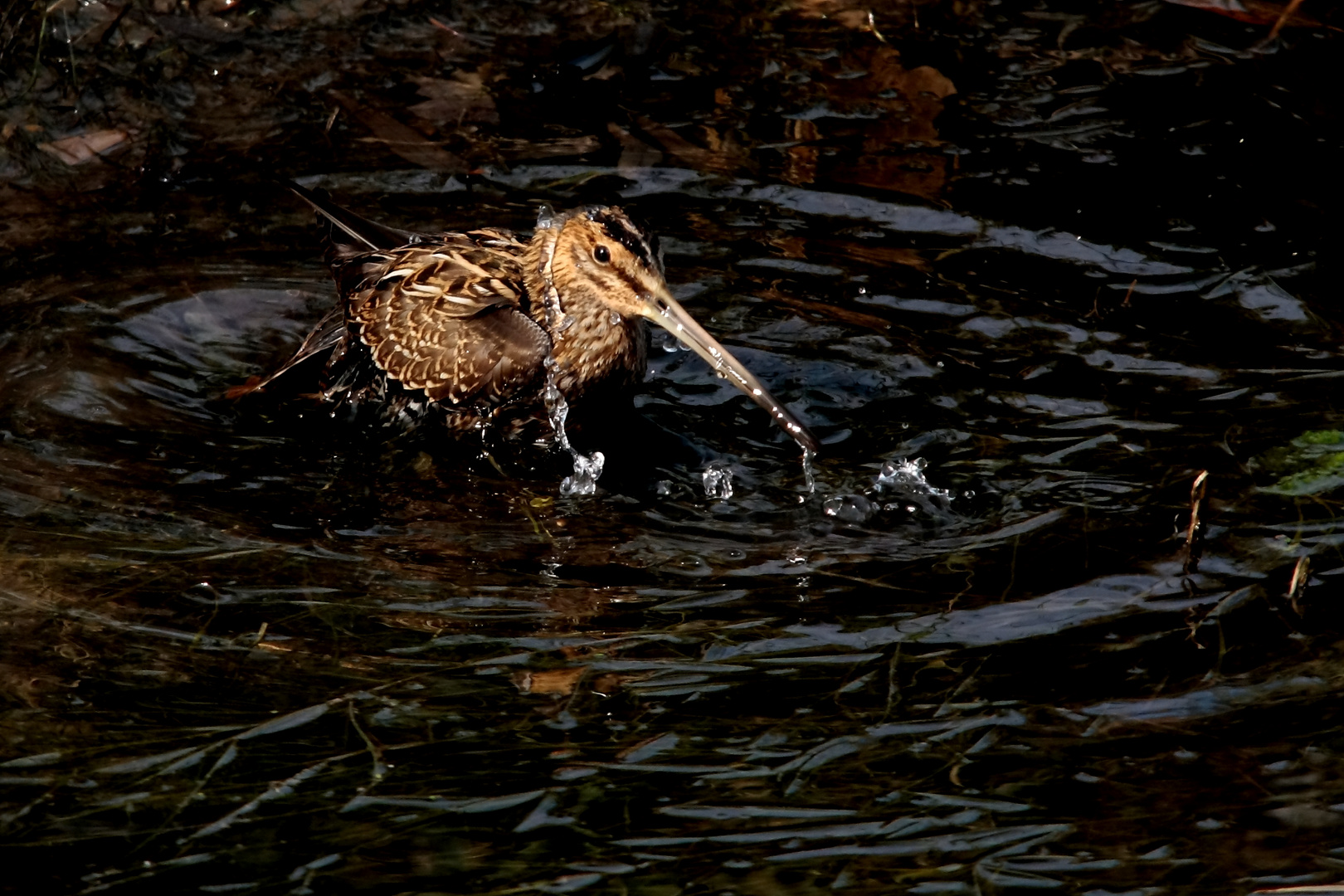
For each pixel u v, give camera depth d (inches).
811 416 431.5
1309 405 424.8
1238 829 288.5
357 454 429.7
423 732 311.3
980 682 327.3
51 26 565.0
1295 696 321.7
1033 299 474.9
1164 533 377.4
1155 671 330.0
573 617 350.9
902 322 468.4
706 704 322.0
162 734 307.4
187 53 569.6
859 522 391.2
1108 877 277.0
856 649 339.0
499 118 558.3
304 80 567.5
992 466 407.5
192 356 456.4
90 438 416.2
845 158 542.0
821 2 618.5
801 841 285.3
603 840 284.7
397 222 503.8
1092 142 548.1
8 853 277.1
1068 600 354.0
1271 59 591.2
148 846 279.7
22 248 488.1
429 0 605.6
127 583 354.9
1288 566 363.3
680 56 593.6
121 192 515.8
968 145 547.8
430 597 357.4
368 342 458.6
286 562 369.1
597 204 504.1
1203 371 442.0
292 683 324.5
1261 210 512.4
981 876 277.1
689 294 480.4
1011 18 615.5
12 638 333.1
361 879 273.9
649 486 410.6
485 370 446.6
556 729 313.9
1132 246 496.4
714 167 537.3
